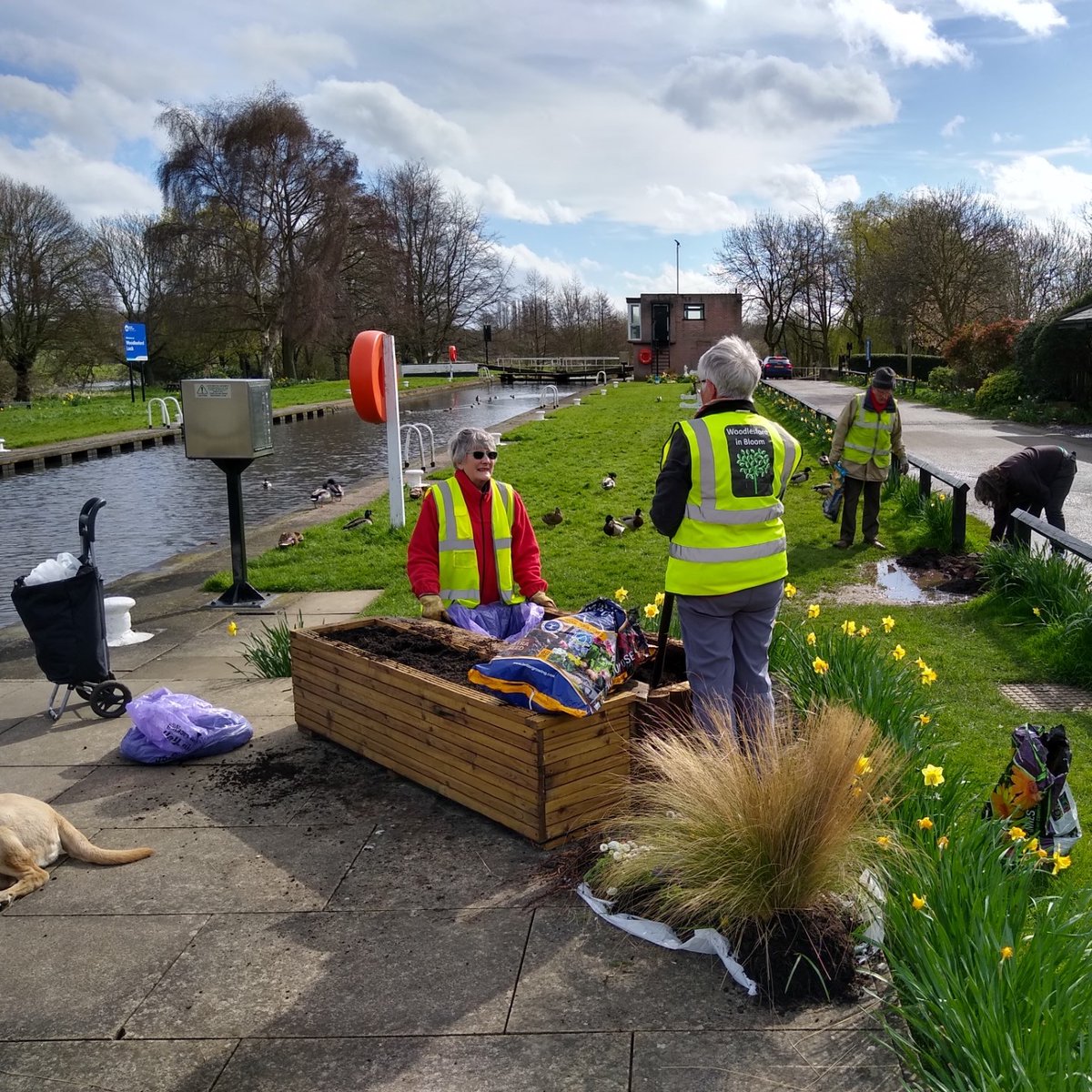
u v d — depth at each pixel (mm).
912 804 3434
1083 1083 2059
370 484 17047
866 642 5293
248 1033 2719
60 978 3010
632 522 11352
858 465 9453
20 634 7777
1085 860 3668
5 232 48656
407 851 3713
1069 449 17000
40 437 27781
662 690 3986
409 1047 2627
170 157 48750
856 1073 2459
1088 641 5973
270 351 53375
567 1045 2609
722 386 3779
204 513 15750
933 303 44375
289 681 6051
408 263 59781
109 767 4695
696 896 2971
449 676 4152
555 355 83312
